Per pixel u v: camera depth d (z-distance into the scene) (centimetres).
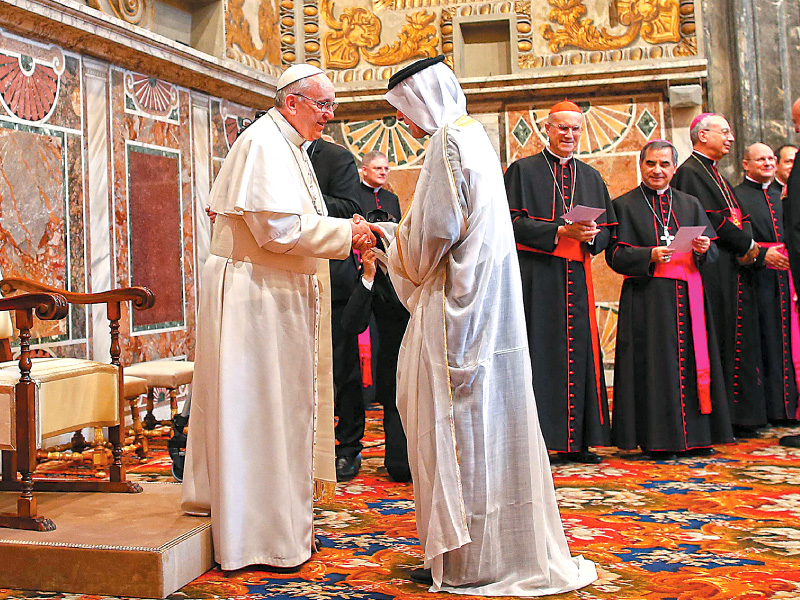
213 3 734
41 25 523
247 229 312
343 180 445
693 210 528
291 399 313
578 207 450
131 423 595
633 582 289
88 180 576
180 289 675
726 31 790
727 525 359
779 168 656
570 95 812
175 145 673
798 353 594
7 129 509
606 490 423
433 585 284
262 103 788
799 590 279
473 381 277
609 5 806
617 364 517
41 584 294
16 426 315
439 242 277
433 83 290
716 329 572
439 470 277
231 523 302
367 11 846
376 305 439
